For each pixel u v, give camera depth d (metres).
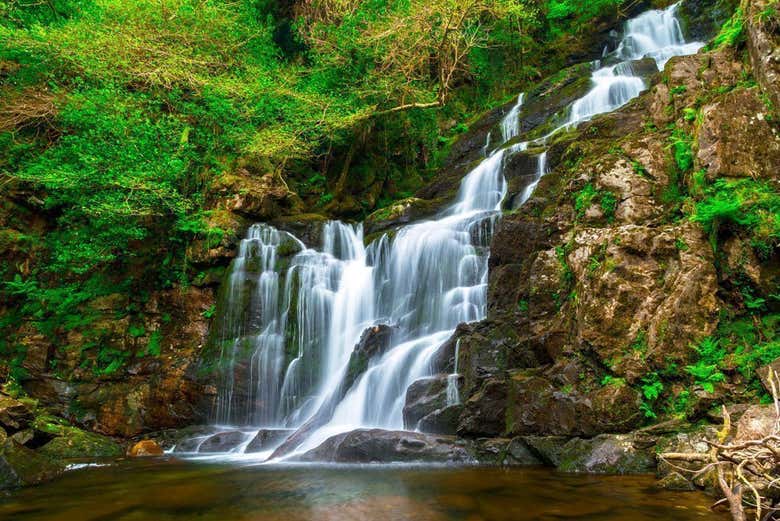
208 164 16.19
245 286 13.43
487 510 4.55
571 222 8.99
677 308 7.29
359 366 10.57
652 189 8.62
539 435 7.26
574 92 18.22
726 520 4.16
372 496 5.13
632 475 5.98
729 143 7.96
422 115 19.64
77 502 5.36
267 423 12.14
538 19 24.53
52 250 14.97
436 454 7.16
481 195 14.78
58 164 14.50
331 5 19.48
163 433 11.50
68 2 17.67
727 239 7.55
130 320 13.97
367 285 13.20
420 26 16.27
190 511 4.81
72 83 15.51
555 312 8.48
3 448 6.89
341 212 18.11
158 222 15.01
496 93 23.44
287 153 16.22
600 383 7.33
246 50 18.41
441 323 11.46
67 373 13.04
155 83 15.89
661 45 20.42
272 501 5.07
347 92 18.16
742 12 9.27
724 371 6.77
